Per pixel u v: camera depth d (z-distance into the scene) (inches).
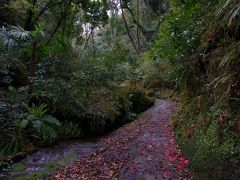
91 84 306.5
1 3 271.9
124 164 158.6
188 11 184.5
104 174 148.6
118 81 392.2
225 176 94.8
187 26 179.8
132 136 222.8
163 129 224.1
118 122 289.1
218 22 135.0
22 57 277.4
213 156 108.2
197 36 165.9
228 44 126.5
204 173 111.3
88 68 327.9
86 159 179.8
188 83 183.8
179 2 211.9
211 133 117.7
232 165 93.0
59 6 344.5
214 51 139.0
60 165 171.5
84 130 249.6
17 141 191.6
